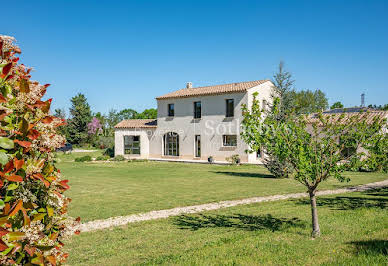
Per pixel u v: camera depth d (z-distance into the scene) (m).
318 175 6.90
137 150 36.09
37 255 2.43
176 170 23.97
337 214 8.79
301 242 6.31
